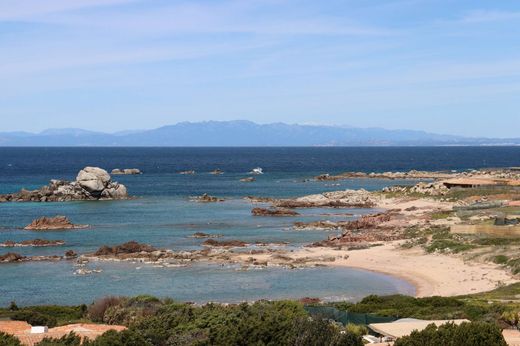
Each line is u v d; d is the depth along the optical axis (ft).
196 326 134.51
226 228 386.73
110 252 302.86
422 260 269.85
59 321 165.99
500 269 240.32
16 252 308.19
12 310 178.09
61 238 349.20
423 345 110.01
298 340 113.39
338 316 160.86
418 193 542.57
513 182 555.69
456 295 207.62
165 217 436.35
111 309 169.48
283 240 342.64
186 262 280.51
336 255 291.17
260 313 141.38
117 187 568.00
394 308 175.52
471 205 416.87
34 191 547.08
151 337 128.16
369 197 545.44
